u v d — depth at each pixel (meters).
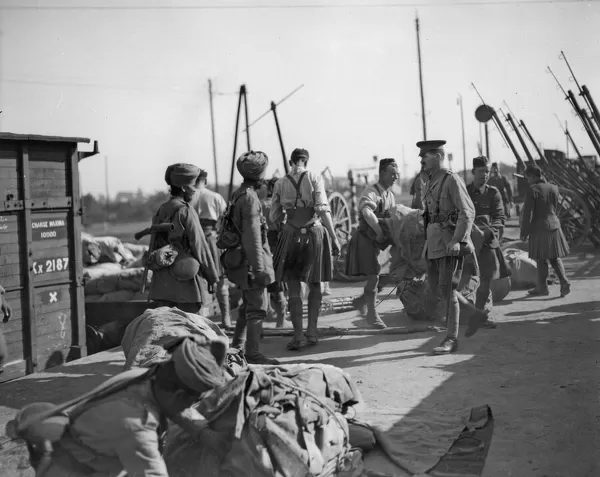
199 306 5.79
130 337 4.29
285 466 3.06
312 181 6.24
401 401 4.52
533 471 3.26
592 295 7.85
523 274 8.94
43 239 6.40
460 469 3.35
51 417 2.88
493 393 4.53
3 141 6.02
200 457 3.18
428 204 5.96
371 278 6.97
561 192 8.69
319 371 3.85
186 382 2.71
